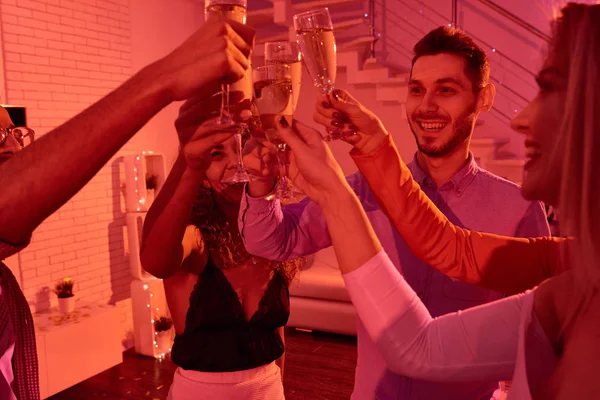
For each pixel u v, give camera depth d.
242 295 1.61
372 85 6.07
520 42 5.68
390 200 0.95
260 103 0.95
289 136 0.81
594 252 0.57
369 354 1.48
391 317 0.77
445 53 1.46
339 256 0.78
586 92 0.56
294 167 0.91
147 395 3.87
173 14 5.59
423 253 0.99
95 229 4.63
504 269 0.99
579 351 0.60
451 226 1.01
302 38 1.00
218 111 0.95
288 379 4.01
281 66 0.95
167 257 1.21
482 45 5.88
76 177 0.57
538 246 1.02
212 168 1.43
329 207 0.79
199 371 1.55
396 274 0.79
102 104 0.57
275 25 6.67
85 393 3.90
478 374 0.76
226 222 1.55
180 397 1.57
